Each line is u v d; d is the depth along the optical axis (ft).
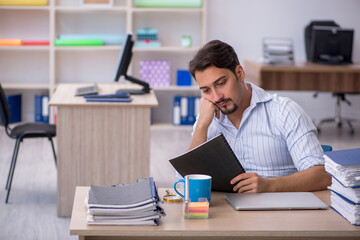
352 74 23.03
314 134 8.39
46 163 19.51
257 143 8.59
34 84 25.20
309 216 6.83
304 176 7.84
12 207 14.78
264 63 24.16
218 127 8.75
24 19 25.72
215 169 7.56
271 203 7.13
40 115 25.43
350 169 6.61
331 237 6.76
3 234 12.74
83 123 13.89
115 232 6.23
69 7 24.67
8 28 25.70
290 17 26.89
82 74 26.55
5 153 20.72
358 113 28.35
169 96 26.94
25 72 26.27
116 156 14.08
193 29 26.61
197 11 25.52
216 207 7.13
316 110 28.02
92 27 26.16
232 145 8.73
